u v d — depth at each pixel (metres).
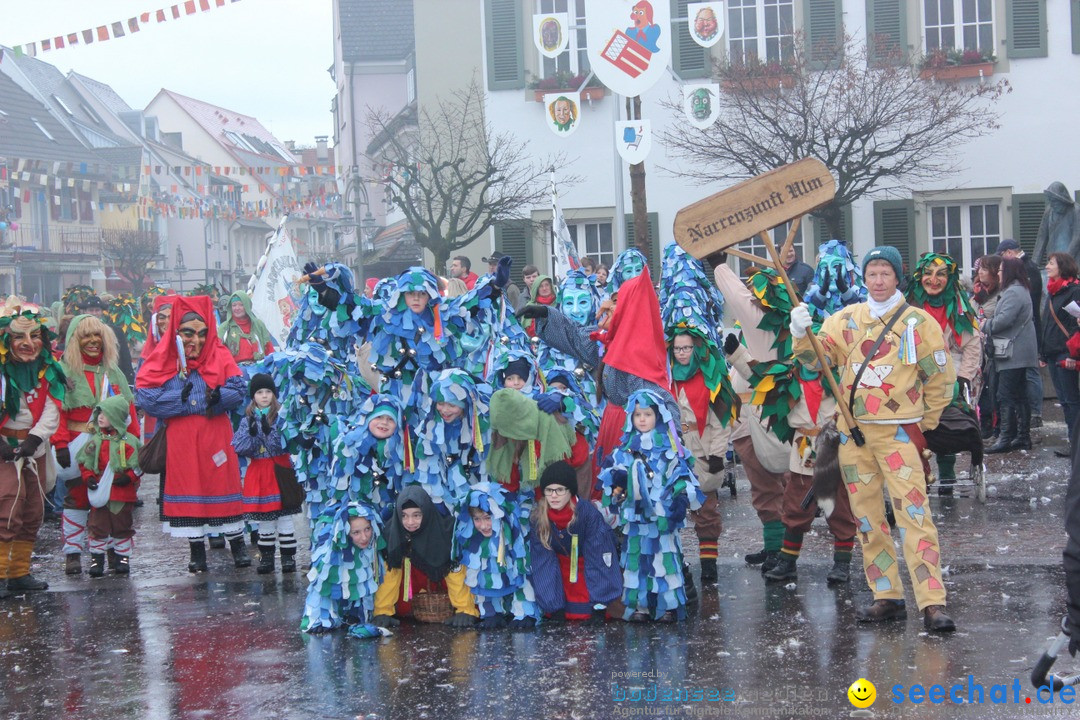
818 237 21.75
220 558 9.67
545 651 6.41
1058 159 21.45
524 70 22.67
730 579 7.86
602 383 7.87
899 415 6.49
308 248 61.50
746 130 20.72
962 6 21.55
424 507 7.00
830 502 6.97
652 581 6.86
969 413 9.13
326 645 6.71
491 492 6.98
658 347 7.54
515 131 22.78
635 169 14.79
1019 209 21.56
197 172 30.12
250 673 6.22
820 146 20.42
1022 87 21.38
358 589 6.95
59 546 10.54
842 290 8.33
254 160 66.62
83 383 9.77
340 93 45.91
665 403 7.13
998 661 5.80
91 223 48.31
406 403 7.42
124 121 60.97
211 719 5.53
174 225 59.12
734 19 21.84
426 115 23.30
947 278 9.65
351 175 36.31
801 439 7.47
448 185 22.44
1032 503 9.70
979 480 9.80
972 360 9.79
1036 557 7.86
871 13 21.61
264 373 8.87
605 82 12.59
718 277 7.92
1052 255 11.64
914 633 6.34
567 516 6.96
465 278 12.95
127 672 6.34
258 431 8.75
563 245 14.22
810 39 21.55
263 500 8.81
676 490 6.75
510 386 7.64
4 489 8.34
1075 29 21.22
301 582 8.52
